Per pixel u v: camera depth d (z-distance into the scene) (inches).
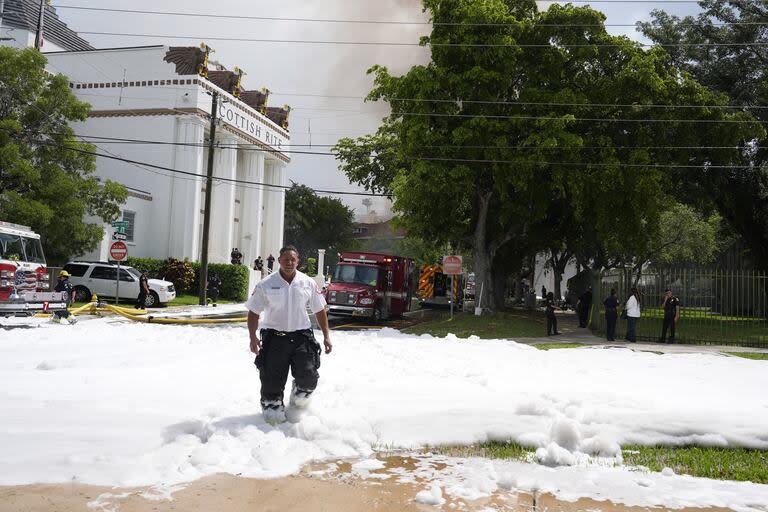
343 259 1101.1
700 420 251.6
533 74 971.3
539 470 191.8
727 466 206.4
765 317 1051.3
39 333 547.2
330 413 240.5
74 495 152.6
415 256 2667.3
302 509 149.6
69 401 252.5
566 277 3474.4
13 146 949.2
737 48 1163.3
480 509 155.3
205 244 1211.2
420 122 930.1
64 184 1016.9
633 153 945.5
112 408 241.0
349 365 386.3
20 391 272.8
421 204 1001.5
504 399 285.3
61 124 1060.5
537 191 1015.0
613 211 991.0
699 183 1179.9
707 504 165.5
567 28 975.6
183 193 1560.0
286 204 3218.5
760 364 512.4
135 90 1581.0
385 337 617.9
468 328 903.7
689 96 975.0
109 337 526.0
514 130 952.3
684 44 1182.3
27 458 177.0
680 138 980.6
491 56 931.3
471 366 408.8
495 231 1155.3
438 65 957.2
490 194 1067.9
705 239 1887.3
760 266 1278.3
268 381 231.1
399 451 209.3
